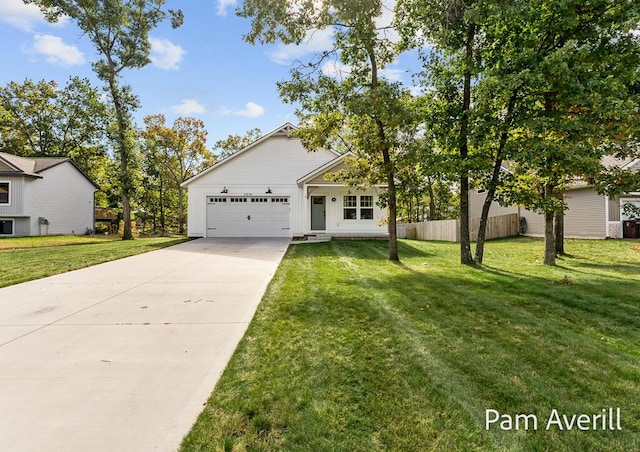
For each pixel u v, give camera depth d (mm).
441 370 2918
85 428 2145
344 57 8820
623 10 6762
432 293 5676
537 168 7648
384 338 3650
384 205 9945
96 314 4523
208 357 3189
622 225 15070
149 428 2146
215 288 6023
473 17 6961
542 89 7270
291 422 2207
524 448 1980
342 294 5582
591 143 7242
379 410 2336
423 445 2000
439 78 8758
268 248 12398
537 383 2705
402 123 7926
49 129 28188
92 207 27078
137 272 7625
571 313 4586
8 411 2324
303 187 16250
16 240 16656
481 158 7926
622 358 3176
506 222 18516
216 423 2197
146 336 3723
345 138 9812
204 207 17016
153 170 31000
